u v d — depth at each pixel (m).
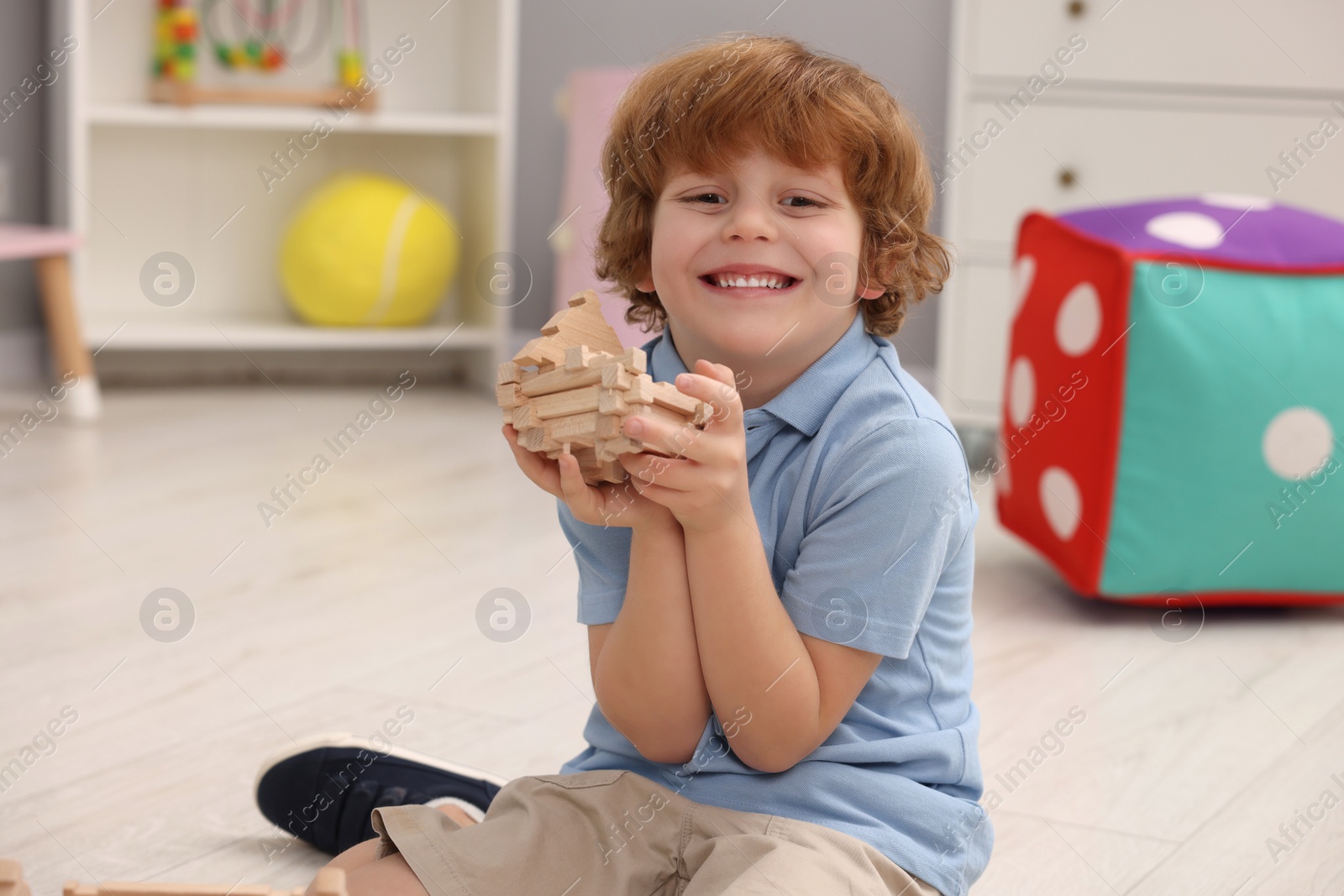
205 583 1.58
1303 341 1.49
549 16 2.96
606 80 2.72
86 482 2.05
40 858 0.93
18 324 2.87
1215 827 1.01
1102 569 1.52
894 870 0.70
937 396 2.47
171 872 0.92
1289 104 2.19
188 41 2.79
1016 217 2.28
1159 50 2.20
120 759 1.10
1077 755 1.14
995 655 1.40
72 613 1.47
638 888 0.72
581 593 0.79
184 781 1.06
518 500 2.01
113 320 2.86
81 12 2.57
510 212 2.86
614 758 0.79
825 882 0.66
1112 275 1.49
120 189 2.95
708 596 0.68
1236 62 2.19
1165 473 1.49
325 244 2.79
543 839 0.73
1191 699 1.28
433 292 2.89
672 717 0.72
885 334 0.90
